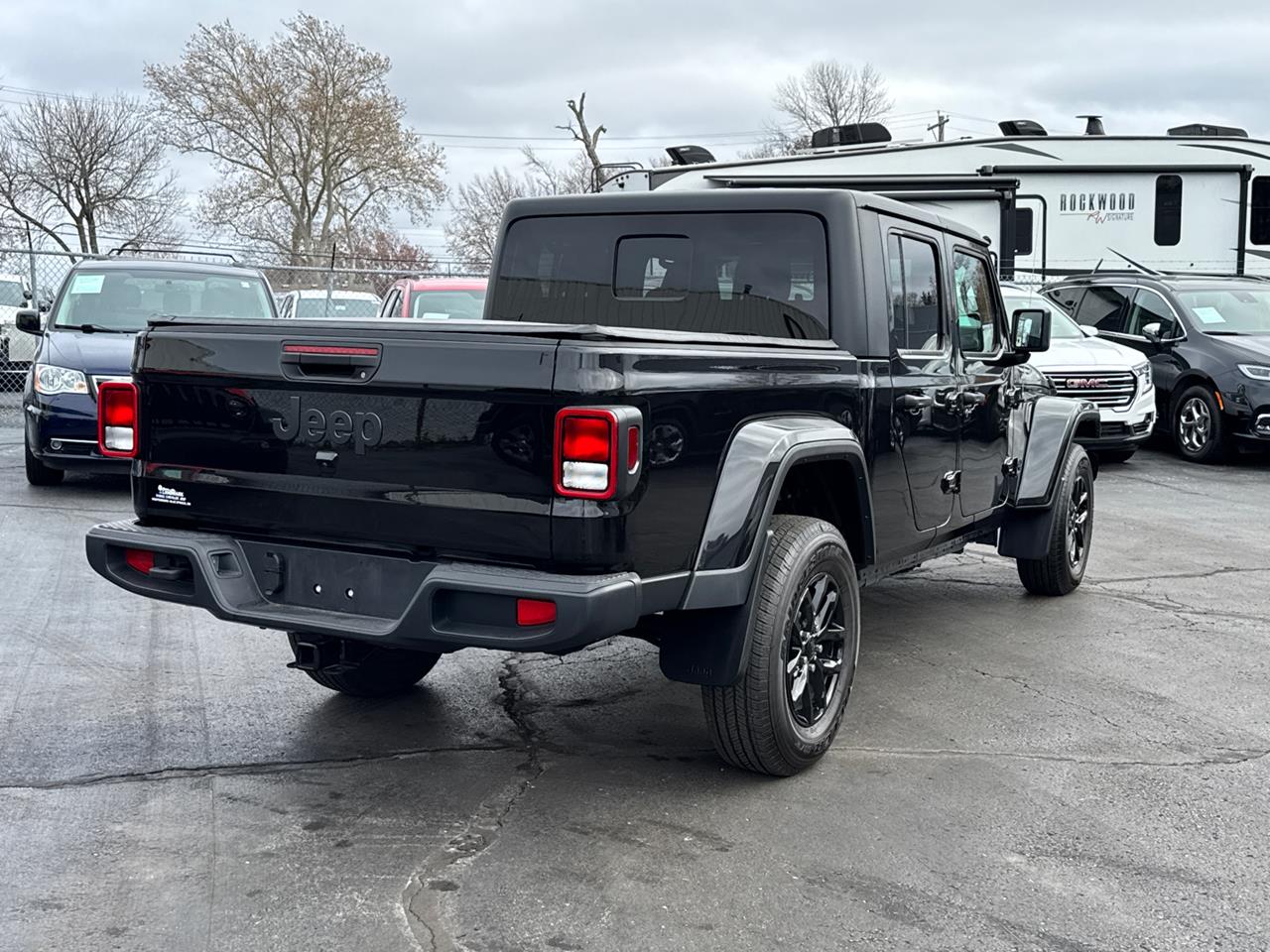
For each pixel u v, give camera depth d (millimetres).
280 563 3982
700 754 4547
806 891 3471
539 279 5438
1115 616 6715
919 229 5238
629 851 3711
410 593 3740
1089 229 16859
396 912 3318
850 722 4926
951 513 5602
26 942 3137
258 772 4316
